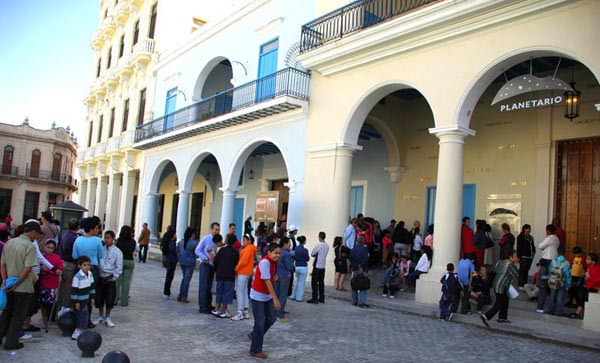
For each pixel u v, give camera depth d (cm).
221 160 1831
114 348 639
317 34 1398
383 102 1557
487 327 862
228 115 1658
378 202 1667
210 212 2516
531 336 793
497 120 1349
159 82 2494
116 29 3222
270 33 1670
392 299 1105
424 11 1051
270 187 2162
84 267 714
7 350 604
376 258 1507
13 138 5481
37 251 696
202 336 733
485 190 1355
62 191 5925
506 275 856
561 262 874
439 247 1030
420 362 638
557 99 980
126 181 2670
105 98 3259
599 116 1130
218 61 2042
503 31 963
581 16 850
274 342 717
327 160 1349
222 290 891
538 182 1229
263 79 1599
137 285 1250
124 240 948
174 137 2089
